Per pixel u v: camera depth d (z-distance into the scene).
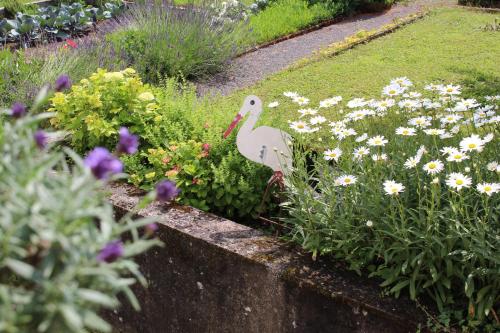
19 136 1.86
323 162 3.50
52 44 9.18
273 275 2.97
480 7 10.15
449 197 2.77
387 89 3.51
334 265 2.98
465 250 2.68
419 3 10.97
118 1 11.04
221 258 3.16
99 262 1.65
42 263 1.60
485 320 2.59
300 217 3.13
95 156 1.72
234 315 3.21
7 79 6.30
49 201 1.64
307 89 6.59
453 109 3.28
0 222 1.61
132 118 4.22
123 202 3.58
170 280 3.43
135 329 3.72
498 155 3.02
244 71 7.70
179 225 3.35
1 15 10.66
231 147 3.93
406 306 2.67
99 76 4.44
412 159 2.81
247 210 3.74
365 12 10.59
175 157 3.86
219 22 8.42
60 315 1.59
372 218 2.94
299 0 10.55
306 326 2.93
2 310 1.52
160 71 7.40
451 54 7.61
